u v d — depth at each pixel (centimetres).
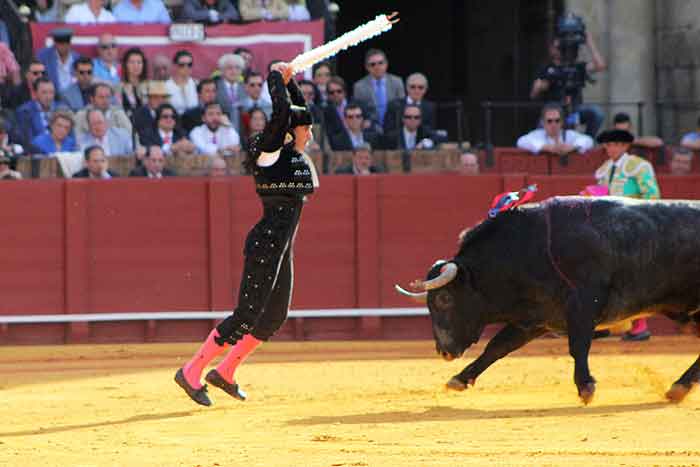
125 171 2947
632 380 2117
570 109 3344
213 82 3058
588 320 1836
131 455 1393
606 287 1853
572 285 1848
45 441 1502
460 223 2953
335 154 3009
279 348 2786
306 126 1688
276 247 1677
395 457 1368
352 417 1697
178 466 1321
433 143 3180
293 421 1659
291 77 1703
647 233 1866
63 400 1922
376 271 2939
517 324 1911
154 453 1407
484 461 1338
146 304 2891
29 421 1691
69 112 2956
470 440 1488
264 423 1644
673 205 1902
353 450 1420
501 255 1870
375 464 1321
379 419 1675
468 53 4731
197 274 2905
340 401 1880
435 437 1513
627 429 1566
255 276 1686
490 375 2214
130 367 2447
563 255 1848
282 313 1742
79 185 2866
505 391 1992
